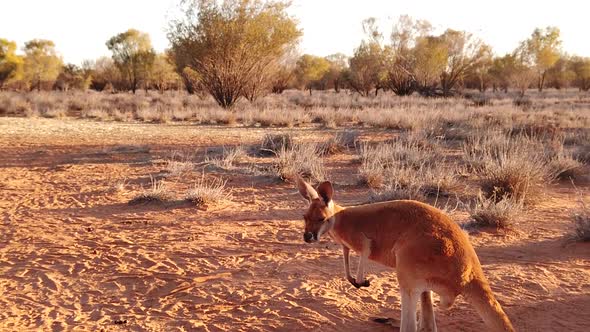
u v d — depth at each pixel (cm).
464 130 2225
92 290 698
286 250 841
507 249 822
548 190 1253
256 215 1059
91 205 1154
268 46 3684
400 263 462
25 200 1198
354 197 1185
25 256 827
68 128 2628
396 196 1107
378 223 496
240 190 1289
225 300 661
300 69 8056
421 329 520
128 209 1117
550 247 827
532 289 667
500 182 1134
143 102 4047
